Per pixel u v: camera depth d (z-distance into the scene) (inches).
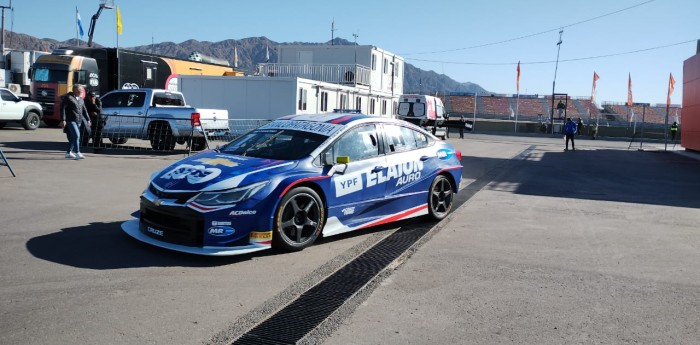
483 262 214.8
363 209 247.3
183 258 204.2
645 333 149.6
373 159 251.8
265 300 166.7
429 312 161.0
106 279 178.1
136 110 589.0
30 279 175.0
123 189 343.0
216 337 139.4
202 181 204.5
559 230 278.2
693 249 244.5
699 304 173.2
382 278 191.6
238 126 753.0
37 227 240.2
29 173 387.9
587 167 665.0
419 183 277.6
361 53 1286.9
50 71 893.8
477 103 3297.2
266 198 204.8
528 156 824.3
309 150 231.1
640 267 213.6
